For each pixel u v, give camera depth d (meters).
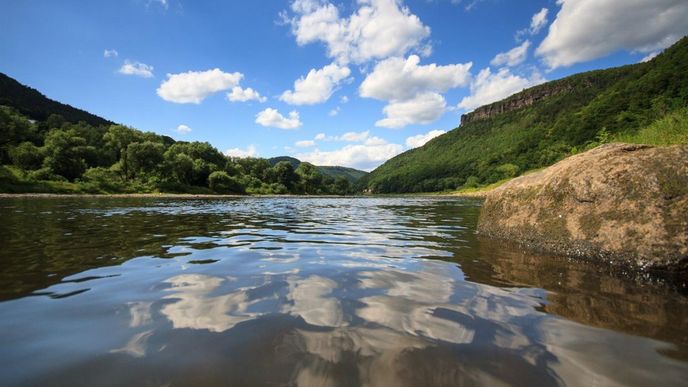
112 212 13.91
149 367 1.81
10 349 1.99
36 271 3.87
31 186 42.44
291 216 13.31
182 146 82.44
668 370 1.81
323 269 4.05
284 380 1.70
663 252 3.83
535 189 6.18
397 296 3.05
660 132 16.41
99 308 2.69
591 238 4.70
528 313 2.65
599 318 2.55
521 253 5.14
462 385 1.67
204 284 3.39
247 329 2.30
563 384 1.67
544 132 128.00
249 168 104.44
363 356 1.94
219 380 1.70
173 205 21.70
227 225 9.29
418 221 11.14
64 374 1.73
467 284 3.46
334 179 133.62
